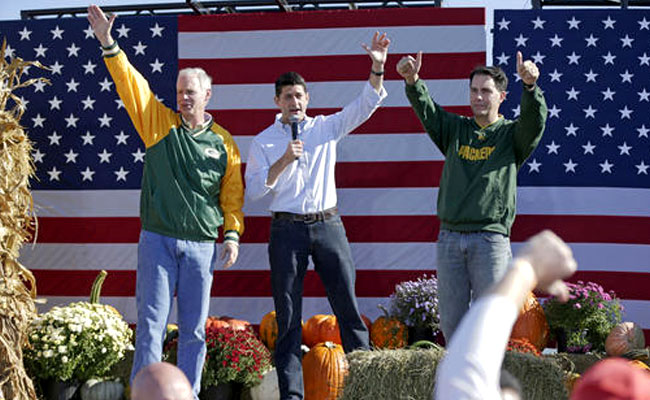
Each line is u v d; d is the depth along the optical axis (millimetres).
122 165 24938
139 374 5797
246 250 24406
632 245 23828
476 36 24297
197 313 17859
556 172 24047
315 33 24703
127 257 24766
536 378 16875
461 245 17859
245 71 24859
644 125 24047
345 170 24312
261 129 24781
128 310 24703
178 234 17703
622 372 4523
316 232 18984
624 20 24219
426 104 18531
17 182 18750
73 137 25062
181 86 18219
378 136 24297
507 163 17984
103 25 17547
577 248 23891
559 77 24234
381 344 22234
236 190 18828
